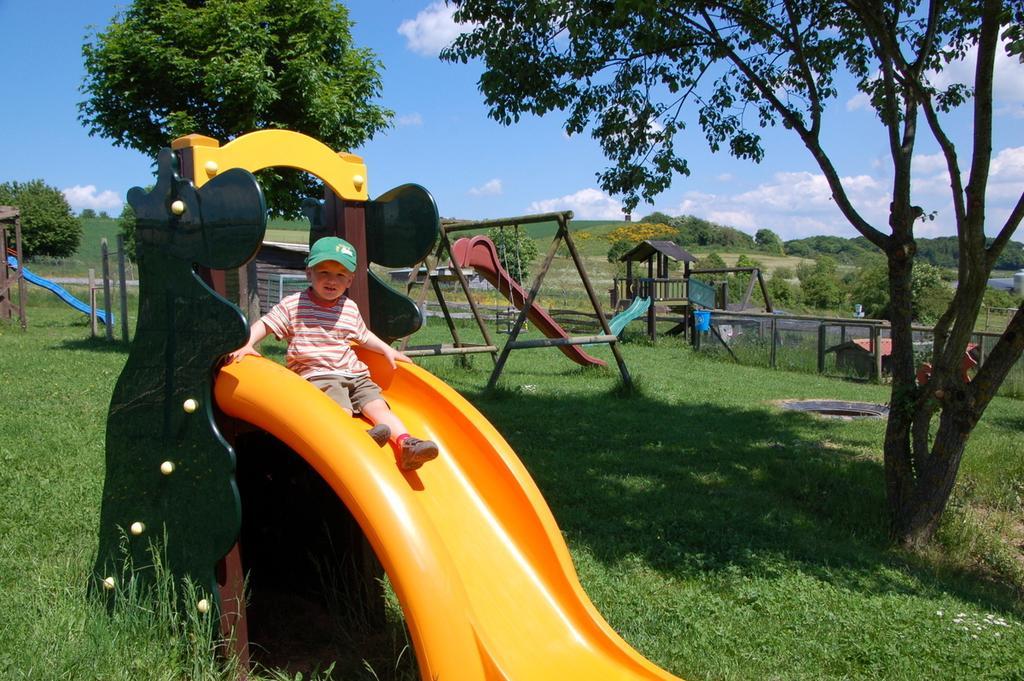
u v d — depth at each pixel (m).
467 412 3.66
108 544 3.55
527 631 3.01
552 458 7.68
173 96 12.77
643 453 8.20
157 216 3.27
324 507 3.99
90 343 15.43
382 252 3.82
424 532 2.65
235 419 3.25
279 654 3.55
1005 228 5.66
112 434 3.48
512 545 3.35
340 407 3.11
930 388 6.15
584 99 8.17
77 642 3.19
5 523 4.70
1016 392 16.45
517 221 12.38
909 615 4.43
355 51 13.73
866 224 6.47
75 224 59.19
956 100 7.71
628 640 3.88
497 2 7.75
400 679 3.31
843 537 6.10
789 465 8.00
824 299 47.50
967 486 8.10
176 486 3.24
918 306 36.97
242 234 2.92
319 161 3.65
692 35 7.84
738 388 14.47
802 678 3.63
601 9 7.28
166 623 3.26
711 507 6.33
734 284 47.00
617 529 5.61
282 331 3.46
